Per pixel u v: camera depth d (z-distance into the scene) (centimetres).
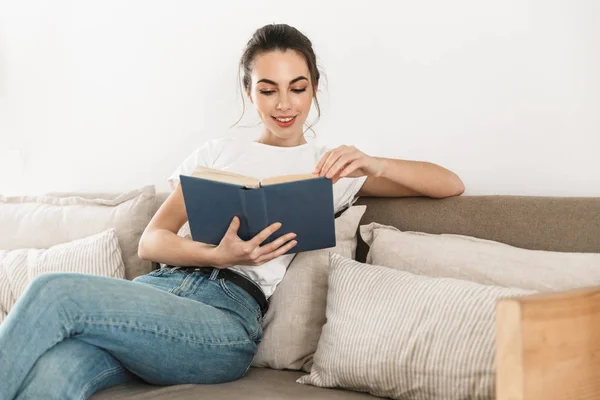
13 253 239
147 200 239
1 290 232
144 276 186
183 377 161
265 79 194
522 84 196
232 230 165
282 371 180
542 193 194
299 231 167
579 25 186
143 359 155
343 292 163
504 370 100
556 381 104
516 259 163
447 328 141
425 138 215
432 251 175
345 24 230
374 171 184
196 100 267
